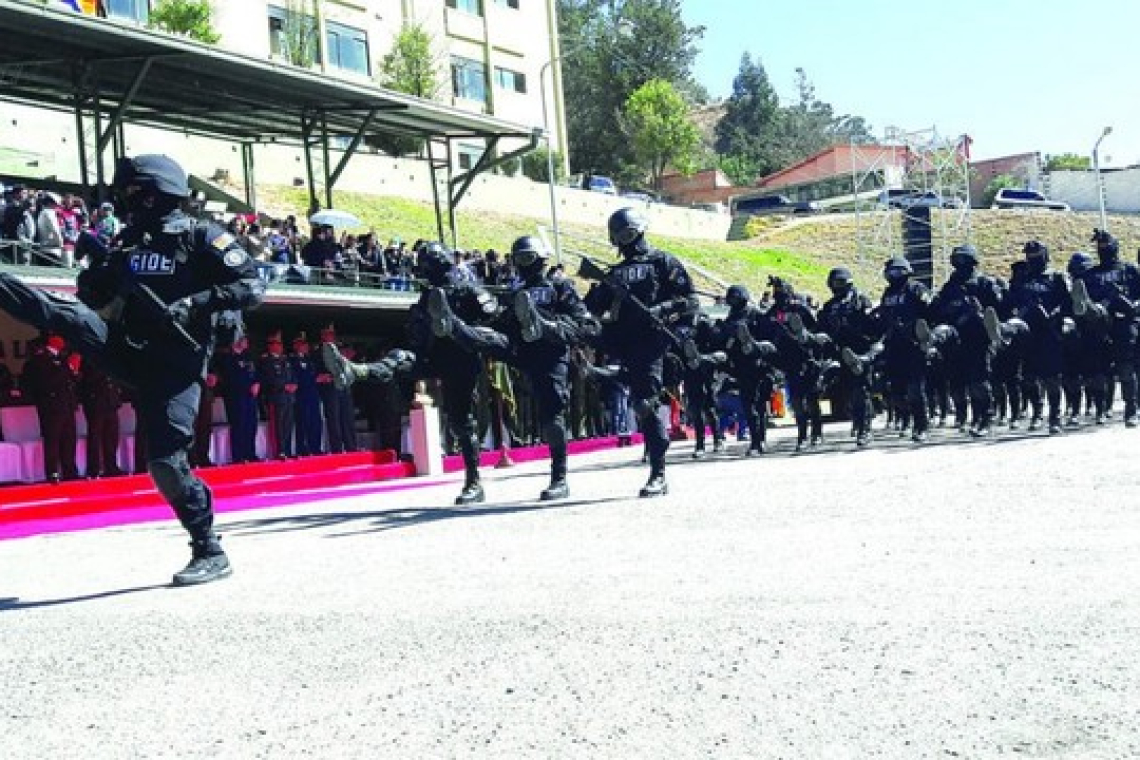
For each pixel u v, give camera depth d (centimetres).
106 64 2091
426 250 1190
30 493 1562
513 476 1770
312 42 4588
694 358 1620
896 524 762
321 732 381
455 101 5544
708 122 14388
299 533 1037
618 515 951
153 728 400
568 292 1169
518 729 369
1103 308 1605
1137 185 8900
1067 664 395
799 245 6650
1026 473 1024
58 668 510
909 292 1697
